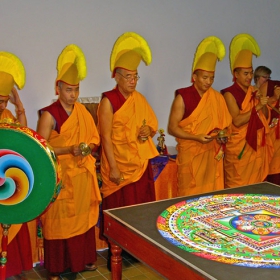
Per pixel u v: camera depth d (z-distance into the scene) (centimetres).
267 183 281
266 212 225
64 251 312
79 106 308
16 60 294
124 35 322
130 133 322
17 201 197
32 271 331
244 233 197
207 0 399
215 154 362
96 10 350
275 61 446
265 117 401
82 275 325
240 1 416
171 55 387
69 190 301
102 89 361
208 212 225
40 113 300
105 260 350
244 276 159
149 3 371
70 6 339
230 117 366
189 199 248
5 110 304
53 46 337
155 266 190
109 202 330
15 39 323
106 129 318
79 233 309
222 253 177
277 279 157
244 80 378
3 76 286
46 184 195
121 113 318
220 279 157
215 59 347
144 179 334
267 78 415
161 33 380
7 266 298
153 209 232
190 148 351
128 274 324
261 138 390
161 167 355
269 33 438
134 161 325
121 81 318
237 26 418
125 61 314
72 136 302
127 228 208
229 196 252
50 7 332
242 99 381
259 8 428
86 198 310
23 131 194
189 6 390
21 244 305
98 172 344
